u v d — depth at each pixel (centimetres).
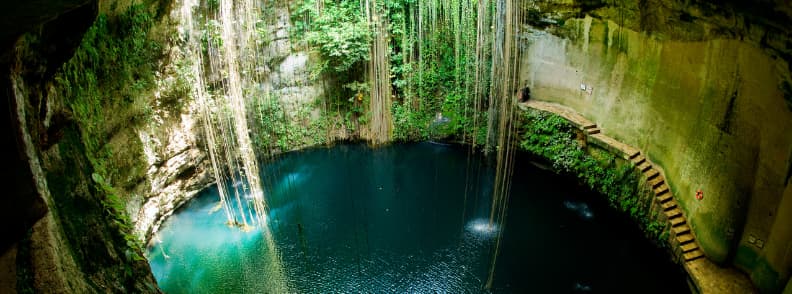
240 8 1432
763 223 842
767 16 664
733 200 890
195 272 1112
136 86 1045
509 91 1518
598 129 1359
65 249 399
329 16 1579
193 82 1279
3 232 366
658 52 1098
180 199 1331
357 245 1222
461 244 1210
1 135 366
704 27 883
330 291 1068
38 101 444
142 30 1036
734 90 866
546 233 1226
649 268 1081
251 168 1346
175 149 1245
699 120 977
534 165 1505
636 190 1172
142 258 555
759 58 775
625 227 1202
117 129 973
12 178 365
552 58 1516
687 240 1005
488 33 1492
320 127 1716
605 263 1109
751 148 844
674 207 1066
